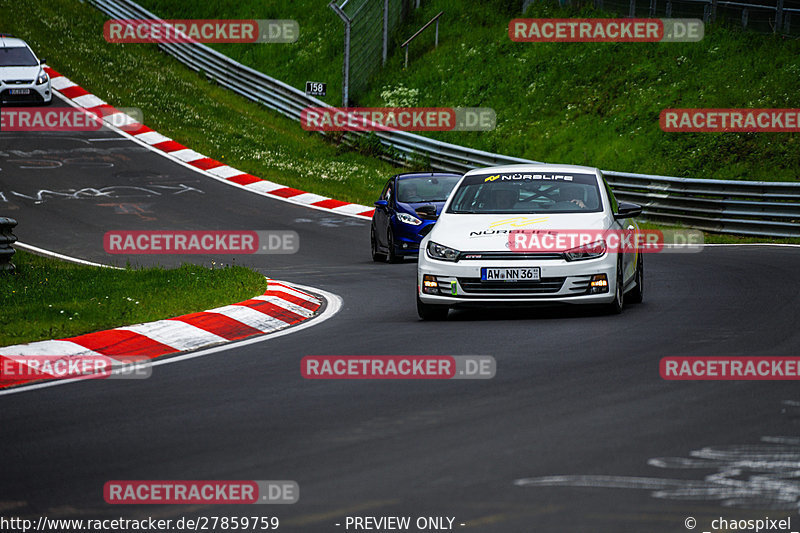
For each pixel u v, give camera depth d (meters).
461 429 20.84
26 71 119.06
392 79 140.25
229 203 94.12
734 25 118.56
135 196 94.00
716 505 15.70
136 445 20.31
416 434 20.53
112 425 22.16
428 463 18.34
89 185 96.81
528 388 24.78
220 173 106.94
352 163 120.00
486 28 141.88
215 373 28.48
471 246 36.97
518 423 21.22
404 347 31.47
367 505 16.08
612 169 103.62
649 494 16.27
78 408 24.11
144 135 118.12
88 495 17.03
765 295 42.34
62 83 131.38
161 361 30.95
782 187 80.19
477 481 17.14
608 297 36.66
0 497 16.98
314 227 84.62
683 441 19.45
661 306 40.06
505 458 18.52
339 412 22.86
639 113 110.62
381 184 112.25
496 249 36.66
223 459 19.05
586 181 41.22
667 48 119.88
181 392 25.84
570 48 128.12
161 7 172.75
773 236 79.62
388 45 148.12
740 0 119.88
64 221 81.81
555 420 21.41
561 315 38.34
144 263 63.84
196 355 31.88
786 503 15.75
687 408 22.23
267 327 38.31
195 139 119.12
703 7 121.75
